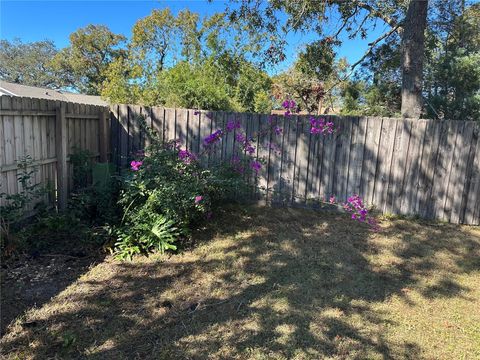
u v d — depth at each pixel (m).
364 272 3.60
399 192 5.48
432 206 5.39
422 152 5.33
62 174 4.87
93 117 5.76
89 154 5.27
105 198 4.44
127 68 23.86
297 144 5.75
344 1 7.95
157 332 2.50
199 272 3.46
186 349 2.34
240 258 3.80
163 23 23.50
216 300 2.96
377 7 8.71
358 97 10.84
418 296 3.16
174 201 4.12
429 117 8.91
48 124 4.67
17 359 2.18
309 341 2.46
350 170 5.61
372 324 2.69
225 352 2.32
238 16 8.00
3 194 3.69
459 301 3.10
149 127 6.06
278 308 2.86
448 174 5.28
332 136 5.61
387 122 5.40
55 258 3.59
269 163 5.88
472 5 8.61
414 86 6.61
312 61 9.59
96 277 3.28
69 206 4.74
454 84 8.64
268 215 5.37
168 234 3.88
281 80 11.09
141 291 3.06
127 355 2.26
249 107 12.78
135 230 3.93
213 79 11.13
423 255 4.10
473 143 5.13
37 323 2.55
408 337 2.55
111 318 2.65
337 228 4.91
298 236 4.54
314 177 5.76
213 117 5.95
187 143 6.11
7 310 2.69
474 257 4.09
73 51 36.03
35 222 4.28
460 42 8.96
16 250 3.59
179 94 9.41
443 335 2.59
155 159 4.50
